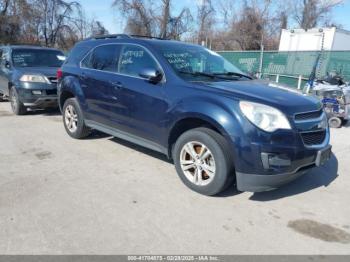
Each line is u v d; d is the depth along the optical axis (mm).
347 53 13953
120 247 3029
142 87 4617
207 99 3891
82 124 6027
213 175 3902
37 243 3041
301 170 3826
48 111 9125
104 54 5516
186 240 3164
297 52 15656
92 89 5547
